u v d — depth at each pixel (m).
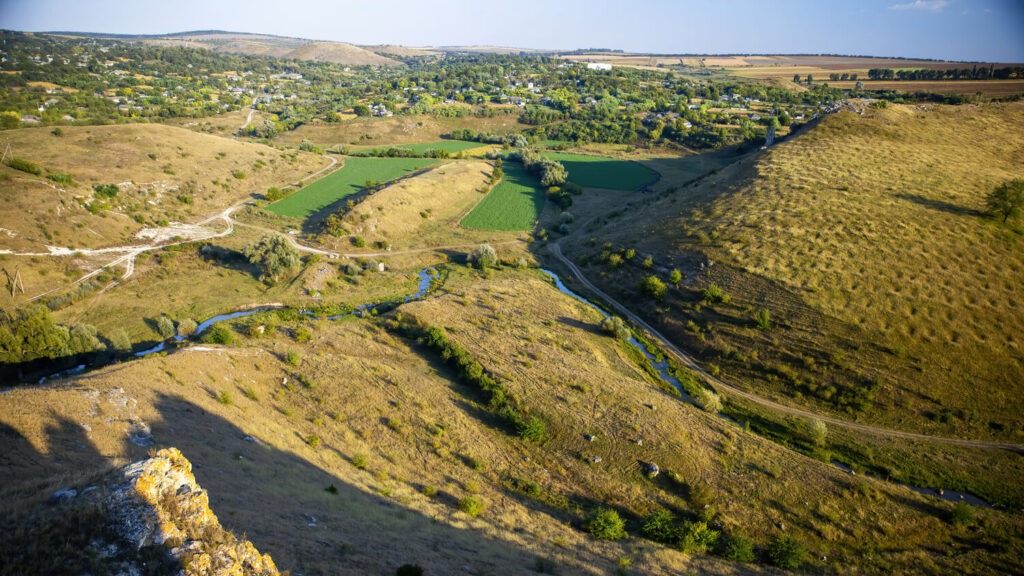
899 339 54.38
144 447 28.52
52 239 76.44
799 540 35.72
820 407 51.44
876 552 35.28
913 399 49.69
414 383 50.50
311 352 54.62
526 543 30.56
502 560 27.03
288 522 23.72
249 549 17.22
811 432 47.34
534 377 52.31
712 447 44.28
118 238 83.88
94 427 28.80
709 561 32.88
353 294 75.38
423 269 86.69
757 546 35.06
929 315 56.28
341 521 26.06
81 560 14.46
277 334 58.97
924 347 53.31
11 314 62.06
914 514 38.59
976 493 41.47
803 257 67.88
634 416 47.31
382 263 86.00
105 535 15.34
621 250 83.38
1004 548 35.88
